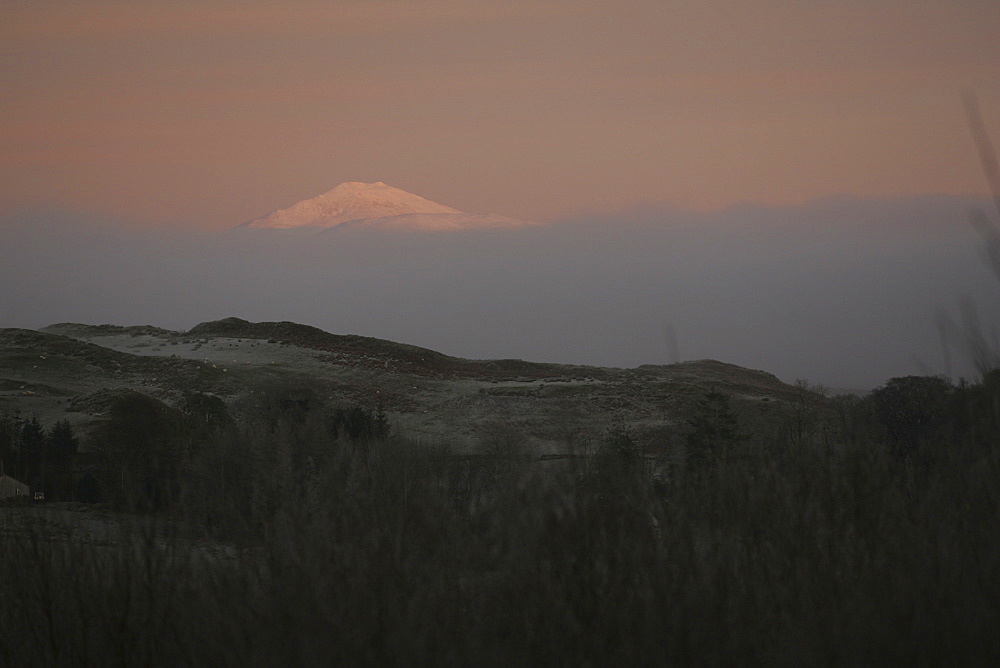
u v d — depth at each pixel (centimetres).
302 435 10300
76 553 3052
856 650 2586
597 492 3062
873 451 3666
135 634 2870
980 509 3284
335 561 2825
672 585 2730
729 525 3184
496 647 2559
